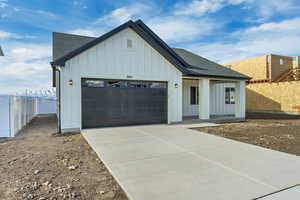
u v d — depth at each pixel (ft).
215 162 14.87
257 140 23.31
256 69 73.56
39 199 9.77
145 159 15.62
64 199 9.80
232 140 22.67
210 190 10.34
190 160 15.35
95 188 11.02
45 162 15.48
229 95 56.03
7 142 22.77
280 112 64.49
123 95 32.65
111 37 31.30
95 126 30.68
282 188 10.55
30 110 44.45
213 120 40.83
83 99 29.91
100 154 16.96
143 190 10.37
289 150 18.78
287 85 62.69
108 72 31.12
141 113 34.14
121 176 12.25
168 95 36.37
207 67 44.60
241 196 9.68
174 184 11.09
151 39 34.09
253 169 13.38
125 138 23.48
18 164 14.99
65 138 24.86
